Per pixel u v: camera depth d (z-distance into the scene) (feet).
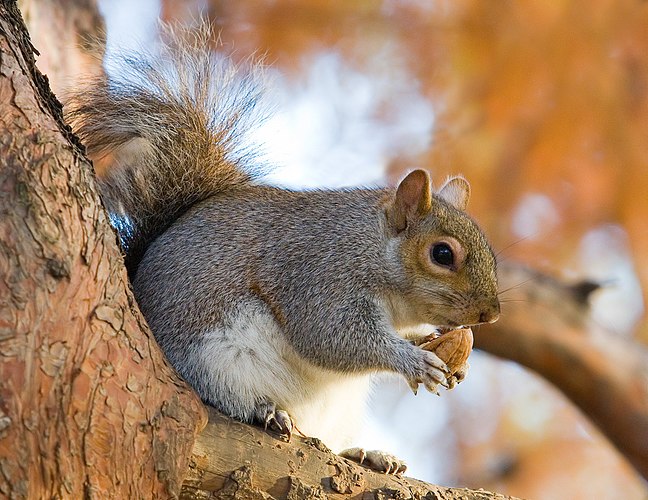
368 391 35.22
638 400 43.39
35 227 23.11
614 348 43.96
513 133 44.32
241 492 26.91
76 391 23.30
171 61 35.58
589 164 44.11
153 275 32.58
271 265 33.06
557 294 44.16
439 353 32.99
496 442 50.65
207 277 32.32
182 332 31.58
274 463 27.53
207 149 35.32
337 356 33.12
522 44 44.27
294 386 32.91
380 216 34.40
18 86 24.31
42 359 22.76
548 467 49.83
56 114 25.61
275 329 32.78
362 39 45.57
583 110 43.83
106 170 34.50
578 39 43.86
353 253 33.86
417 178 33.91
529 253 44.47
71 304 23.48
